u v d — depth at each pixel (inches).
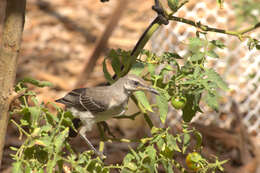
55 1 895.1
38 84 226.8
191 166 248.8
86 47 743.1
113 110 353.4
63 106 580.1
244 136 524.7
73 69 680.4
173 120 533.3
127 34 754.8
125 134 534.6
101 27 802.2
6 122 215.8
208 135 524.4
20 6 208.2
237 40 603.8
